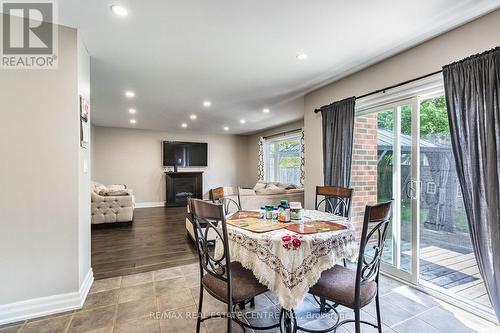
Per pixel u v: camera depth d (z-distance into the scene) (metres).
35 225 1.98
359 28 2.11
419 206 2.50
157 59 2.70
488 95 1.80
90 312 2.04
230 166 8.76
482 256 1.85
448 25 2.05
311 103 3.82
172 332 1.80
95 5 1.79
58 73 2.05
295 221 1.93
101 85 3.53
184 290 2.43
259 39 2.29
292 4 1.79
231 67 2.92
